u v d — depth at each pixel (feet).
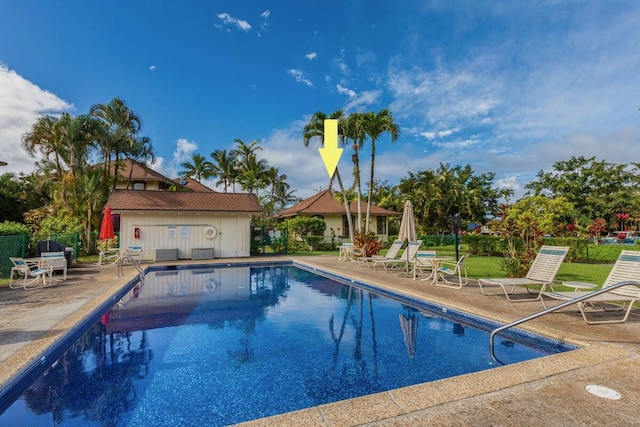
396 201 119.24
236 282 38.32
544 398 9.68
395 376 13.58
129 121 80.79
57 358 15.64
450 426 8.38
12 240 37.22
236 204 63.62
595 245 56.59
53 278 34.76
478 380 10.83
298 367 14.64
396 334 18.98
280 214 113.70
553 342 15.47
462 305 21.86
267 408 11.36
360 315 23.27
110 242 58.90
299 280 39.65
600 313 19.85
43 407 11.50
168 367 14.74
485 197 138.31
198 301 28.12
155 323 21.61
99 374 13.99
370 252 53.83
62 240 48.75
